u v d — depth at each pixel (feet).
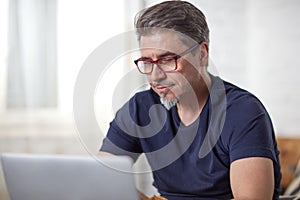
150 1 11.88
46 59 11.82
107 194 4.28
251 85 12.03
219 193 5.06
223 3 12.04
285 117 11.88
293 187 10.09
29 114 11.80
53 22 11.80
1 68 11.64
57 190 4.41
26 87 11.76
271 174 4.49
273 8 11.84
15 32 11.69
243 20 12.03
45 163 4.42
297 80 11.81
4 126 11.78
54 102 11.91
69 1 11.76
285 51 11.83
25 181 4.50
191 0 12.05
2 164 4.57
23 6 11.66
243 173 4.48
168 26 4.57
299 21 11.75
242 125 4.69
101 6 11.80
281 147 10.96
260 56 11.94
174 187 5.26
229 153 4.78
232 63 12.09
